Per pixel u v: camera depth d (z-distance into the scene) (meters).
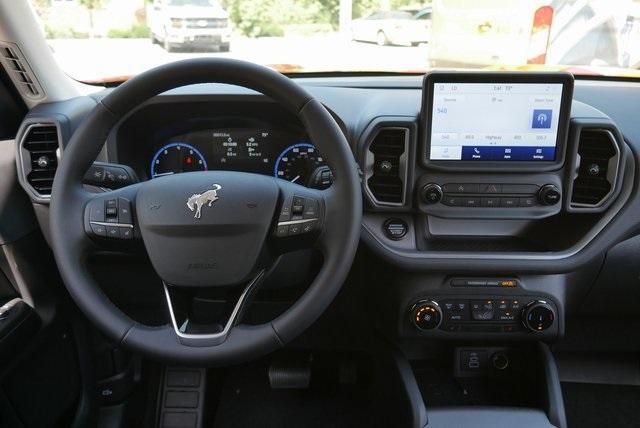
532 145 1.31
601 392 1.80
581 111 1.36
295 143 1.45
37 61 1.38
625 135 1.36
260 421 1.73
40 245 1.39
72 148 0.97
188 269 0.96
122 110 0.97
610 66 1.64
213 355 0.92
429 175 1.34
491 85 1.27
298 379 1.77
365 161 1.33
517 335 1.40
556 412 1.35
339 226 0.97
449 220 1.42
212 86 1.41
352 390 1.84
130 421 1.64
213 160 1.47
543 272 1.32
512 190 1.34
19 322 1.21
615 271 1.46
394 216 1.39
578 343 1.74
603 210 1.35
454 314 1.39
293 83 0.95
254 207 0.97
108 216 0.98
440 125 1.30
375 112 1.36
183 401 1.61
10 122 1.45
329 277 0.96
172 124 1.45
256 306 1.54
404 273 1.39
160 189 0.98
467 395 1.47
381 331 1.52
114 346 1.57
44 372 1.34
